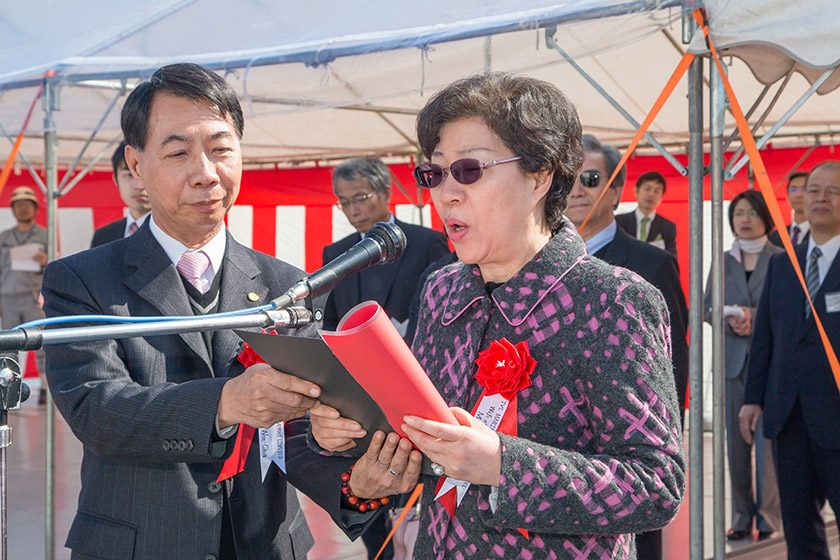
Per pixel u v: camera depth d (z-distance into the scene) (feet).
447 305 5.10
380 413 4.37
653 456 4.25
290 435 6.11
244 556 5.77
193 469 5.68
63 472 21.09
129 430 5.19
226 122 5.84
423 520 5.00
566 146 4.74
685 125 19.85
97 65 12.37
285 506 6.13
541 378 4.51
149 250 5.93
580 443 4.50
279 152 25.73
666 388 4.37
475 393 4.75
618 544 4.60
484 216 4.56
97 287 5.78
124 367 5.71
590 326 4.44
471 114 4.57
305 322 4.70
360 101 11.41
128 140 5.87
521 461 4.11
